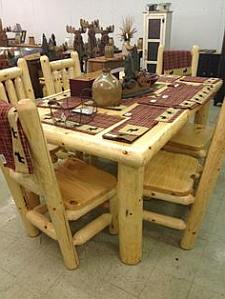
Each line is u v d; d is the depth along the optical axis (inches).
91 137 41.3
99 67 120.5
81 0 182.7
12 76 62.9
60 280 50.1
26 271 52.1
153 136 41.1
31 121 32.9
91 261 53.7
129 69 61.8
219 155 45.3
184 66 89.7
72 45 152.1
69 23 193.9
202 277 50.0
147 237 59.2
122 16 174.1
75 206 45.3
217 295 46.8
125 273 51.1
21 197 53.4
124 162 37.6
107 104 54.4
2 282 50.0
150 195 50.4
